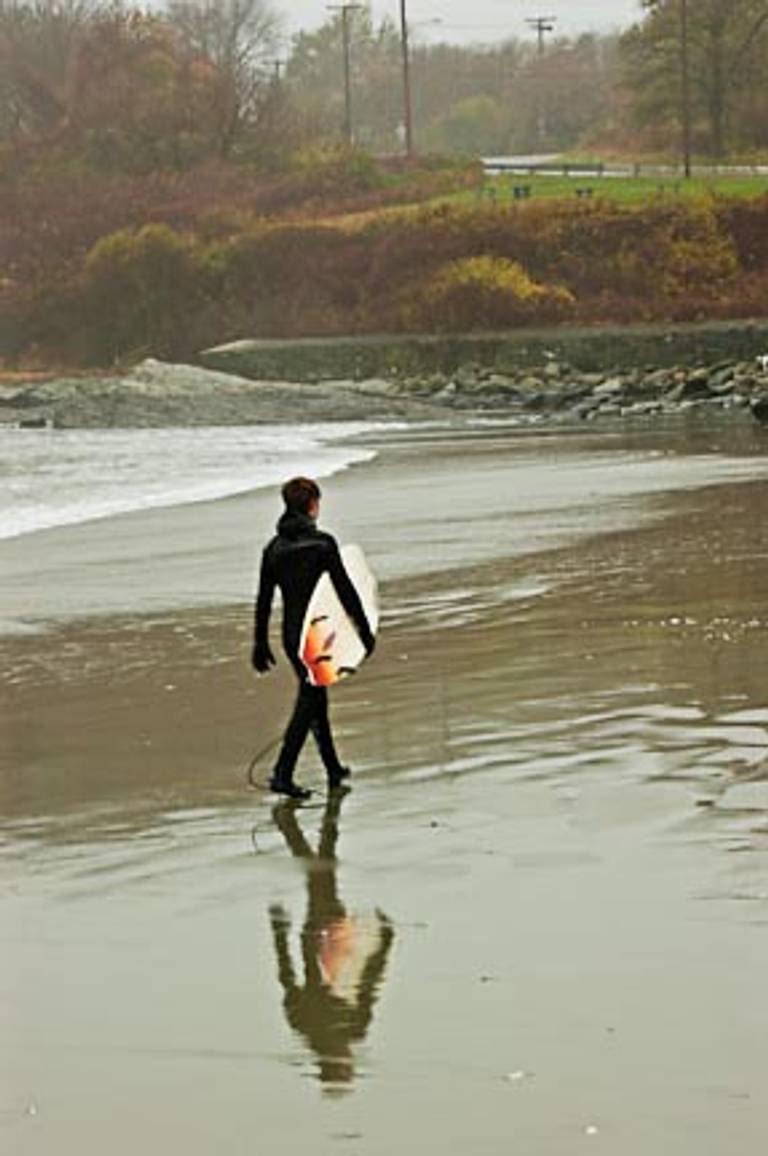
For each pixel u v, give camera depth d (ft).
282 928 83.46
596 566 210.79
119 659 163.63
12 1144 60.39
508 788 106.93
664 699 129.90
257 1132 60.54
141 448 549.95
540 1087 62.85
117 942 82.33
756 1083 62.23
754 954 75.20
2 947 81.92
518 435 561.02
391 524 275.59
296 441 570.46
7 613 194.90
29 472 444.55
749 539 231.30
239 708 138.82
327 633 111.34
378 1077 64.59
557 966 75.36
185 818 105.40
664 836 94.27
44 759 123.03
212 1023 71.15
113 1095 64.18
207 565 235.20
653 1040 66.54
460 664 149.59
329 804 106.83
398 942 80.23
